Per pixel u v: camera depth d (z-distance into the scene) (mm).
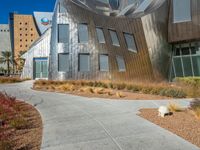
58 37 34750
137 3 42500
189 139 7262
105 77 32688
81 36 34250
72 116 11242
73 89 22797
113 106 13539
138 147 6723
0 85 30297
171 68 35406
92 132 8398
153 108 12445
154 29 33156
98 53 33281
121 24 32594
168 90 18500
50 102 15734
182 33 33406
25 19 151875
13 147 7047
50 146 7141
